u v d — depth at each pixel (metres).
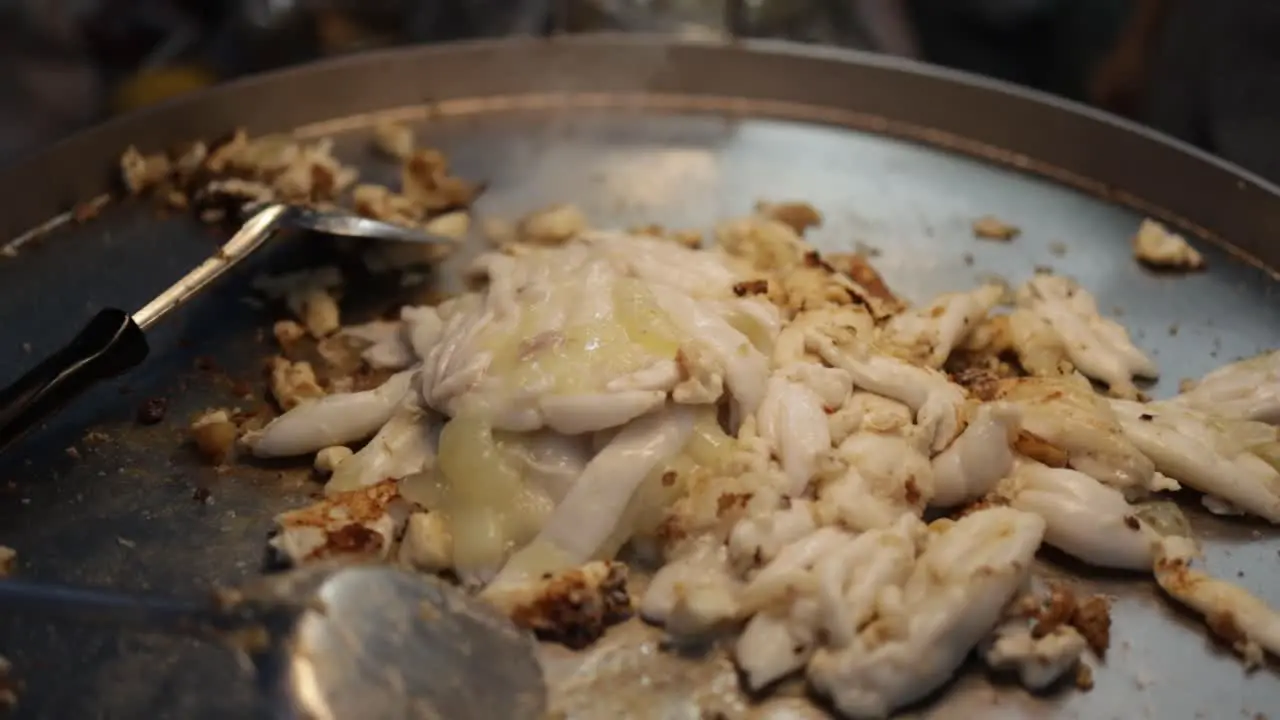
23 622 0.52
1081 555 0.55
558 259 0.63
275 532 0.55
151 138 0.75
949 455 0.55
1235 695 0.51
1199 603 0.53
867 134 0.81
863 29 0.98
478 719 0.47
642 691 0.51
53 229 0.71
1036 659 0.50
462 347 0.57
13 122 0.93
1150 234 0.71
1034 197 0.76
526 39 0.82
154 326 0.63
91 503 0.57
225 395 0.62
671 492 0.54
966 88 0.78
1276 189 0.69
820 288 0.63
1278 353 0.63
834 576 0.50
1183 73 0.89
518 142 0.79
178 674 0.50
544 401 0.54
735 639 0.52
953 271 0.70
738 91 0.83
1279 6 0.83
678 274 0.62
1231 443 0.58
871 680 0.49
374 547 0.53
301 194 0.72
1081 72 0.96
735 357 0.56
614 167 0.78
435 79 0.81
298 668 0.45
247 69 0.91
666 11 0.92
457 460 0.54
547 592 0.51
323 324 0.65
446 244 0.70
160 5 0.98
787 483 0.53
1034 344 0.63
